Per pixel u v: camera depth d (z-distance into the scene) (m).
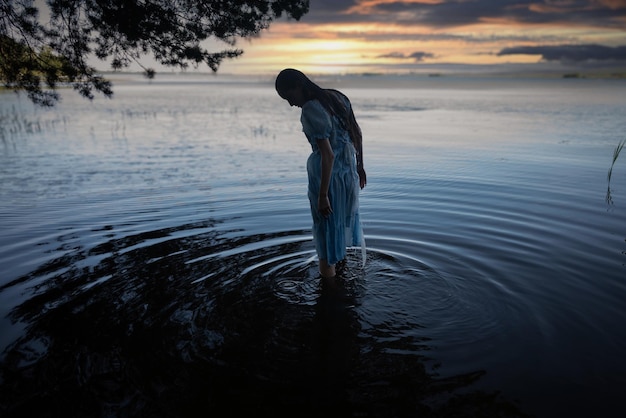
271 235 5.12
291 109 32.66
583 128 17.20
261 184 8.05
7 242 4.94
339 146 3.76
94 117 24.12
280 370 2.63
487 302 3.45
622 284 3.73
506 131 16.62
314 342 2.93
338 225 3.84
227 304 3.46
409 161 10.32
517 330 3.03
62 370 2.63
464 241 4.85
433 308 3.38
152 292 3.66
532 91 77.19
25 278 3.95
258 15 5.47
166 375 2.58
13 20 4.92
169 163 10.57
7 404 2.34
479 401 2.34
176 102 40.75
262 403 2.35
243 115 26.73
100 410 2.29
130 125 20.09
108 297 3.57
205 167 9.98
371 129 18.00
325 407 2.31
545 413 2.24
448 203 6.45
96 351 2.82
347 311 3.35
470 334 3.00
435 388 2.45
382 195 7.00
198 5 5.20
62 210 6.35
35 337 2.99
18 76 5.36
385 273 4.04
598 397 2.35
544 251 4.52
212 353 2.80
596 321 3.13
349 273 4.04
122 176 8.97
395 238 4.98
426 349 2.83
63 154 12.05
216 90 84.81
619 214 5.82
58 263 4.30
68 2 4.91
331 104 3.61
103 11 4.92
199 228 5.42
